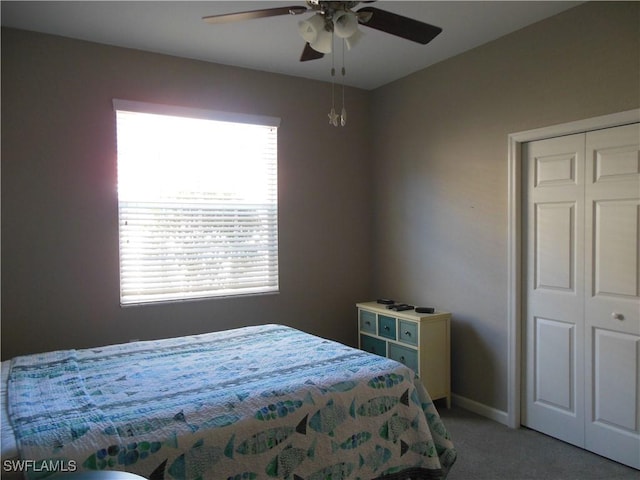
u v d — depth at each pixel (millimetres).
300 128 3967
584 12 2646
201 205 3564
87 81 3107
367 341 3869
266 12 1961
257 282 3812
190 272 3523
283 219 3900
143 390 1929
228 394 1865
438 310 3664
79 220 3098
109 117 3182
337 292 4195
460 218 3469
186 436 1607
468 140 3385
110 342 3207
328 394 1971
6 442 1462
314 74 3885
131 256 3312
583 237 2717
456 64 3467
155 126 3379
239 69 3664
